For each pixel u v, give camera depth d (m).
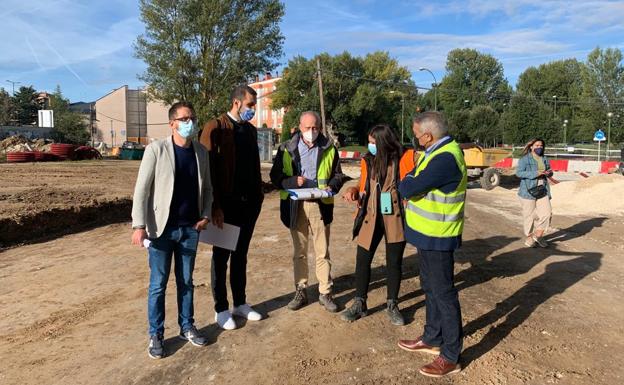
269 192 16.50
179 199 3.88
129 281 6.11
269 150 37.84
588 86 60.09
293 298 5.27
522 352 3.96
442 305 3.61
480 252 7.41
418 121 3.69
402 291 5.48
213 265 4.44
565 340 4.20
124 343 4.27
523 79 90.06
